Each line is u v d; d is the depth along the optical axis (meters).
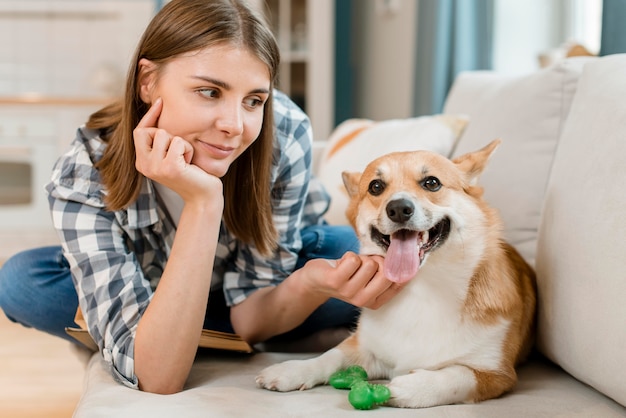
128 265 1.41
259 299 1.60
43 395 2.18
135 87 1.37
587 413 1.17
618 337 1.14
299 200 1.66
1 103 4.50
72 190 1.44
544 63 2.55
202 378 1.40
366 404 1.17
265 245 1.57
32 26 5.22
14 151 4.54
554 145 1.72
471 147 1.98
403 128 2.27
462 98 2.40
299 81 4.85
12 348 2.73
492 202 1.80
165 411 1.16
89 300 1.39
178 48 1.26
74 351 1.85
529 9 3.23
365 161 2.29
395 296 1.36
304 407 1.19
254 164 1.48
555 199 1.42
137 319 1.36
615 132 1.28
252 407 1.17
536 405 1.21
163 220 1.56
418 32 3.52
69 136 4.57
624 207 1.19
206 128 1.28
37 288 1.67
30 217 4.61
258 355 1.59
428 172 1.37
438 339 1.31
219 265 1.70
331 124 4.83
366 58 5.07
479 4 3.20
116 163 1.40
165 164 1.26
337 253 1.79
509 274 1.39
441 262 1.32
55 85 5.29
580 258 1.27
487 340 1.30
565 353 1.33
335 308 1.73
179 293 1.28
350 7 5.04
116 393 1.27
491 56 3.19
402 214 1.28
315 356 1.58
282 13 4.80
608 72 1.42
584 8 3.12
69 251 1.42
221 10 1.27
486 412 1.16
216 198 1.31
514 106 1.86
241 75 1.27
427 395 1.19
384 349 1.37
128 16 5.24
